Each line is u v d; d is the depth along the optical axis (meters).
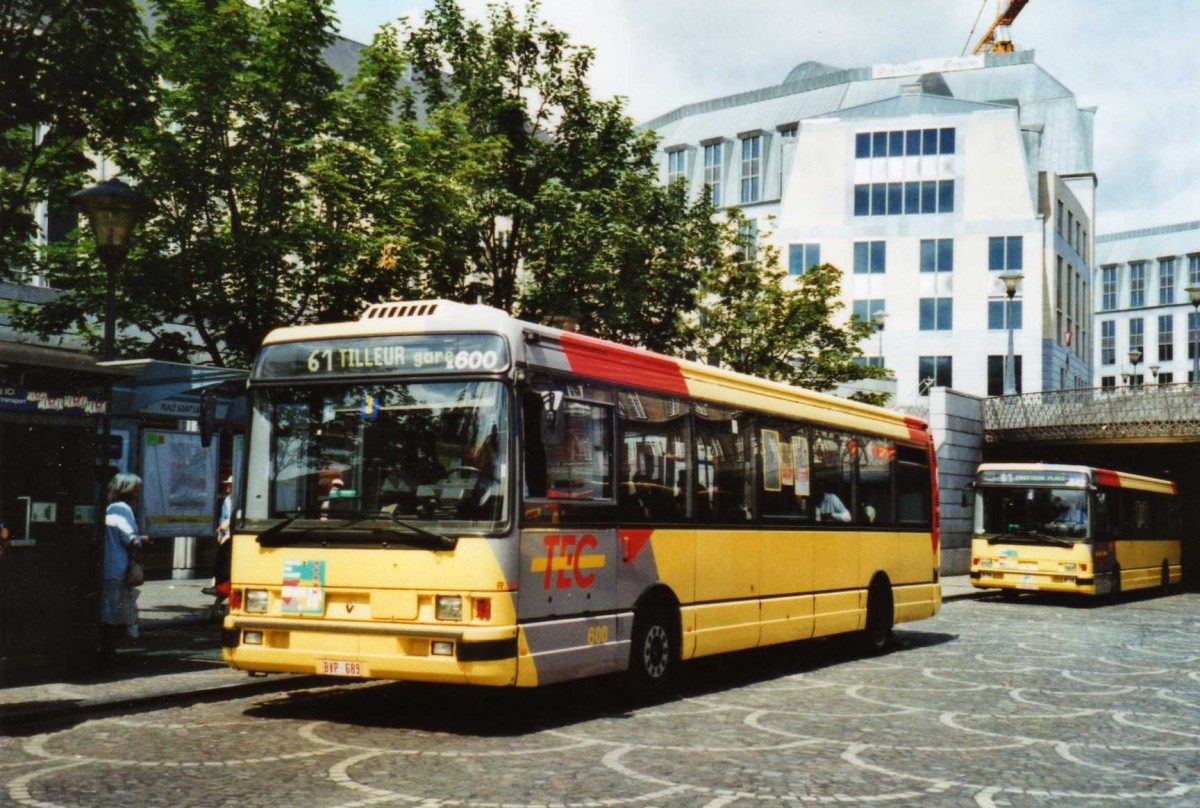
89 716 9.45
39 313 16.33
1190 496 48.34
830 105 78.81
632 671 10.60
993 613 23.62
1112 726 9.98
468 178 19.45
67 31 12.59
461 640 8.70
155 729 8.95
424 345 9.38
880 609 15.77
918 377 66.19
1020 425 38.03
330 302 16.06
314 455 9.52
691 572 11.54
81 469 11.23
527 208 21.44
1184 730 9.84
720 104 83.94
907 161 67.38
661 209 24.94
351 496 9.34
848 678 12.93
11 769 7.52
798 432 14.01
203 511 17.36
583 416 10.01
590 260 21.98
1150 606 27.19
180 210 15.81
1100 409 36.59
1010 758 8.50
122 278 15.22
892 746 8.85
